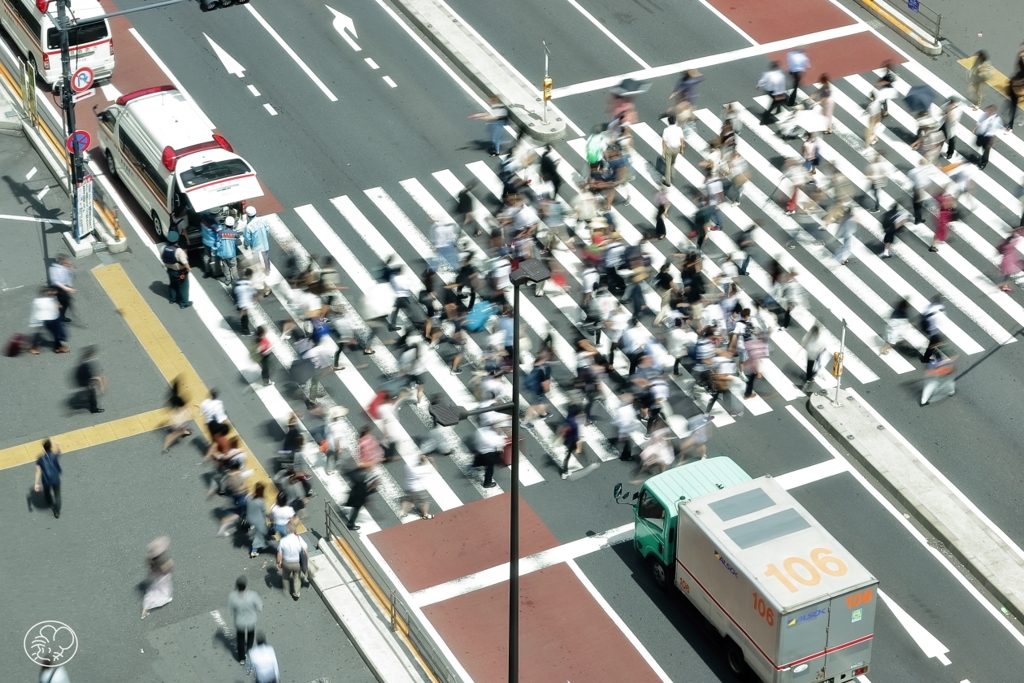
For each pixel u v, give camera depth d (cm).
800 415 5631
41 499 5203
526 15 7544
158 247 6284
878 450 5441
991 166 6788
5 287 6028
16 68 7112
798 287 5881
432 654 4619
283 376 5731
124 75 7069
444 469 5403
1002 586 4962
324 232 6325
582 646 4778
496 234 6034
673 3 7681
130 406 5569
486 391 5519
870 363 5831
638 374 5603
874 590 4381
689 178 6656
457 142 6812
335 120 6894
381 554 5091
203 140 6100
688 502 4659
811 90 7100
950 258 6306
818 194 6562
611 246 5956
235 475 5028
